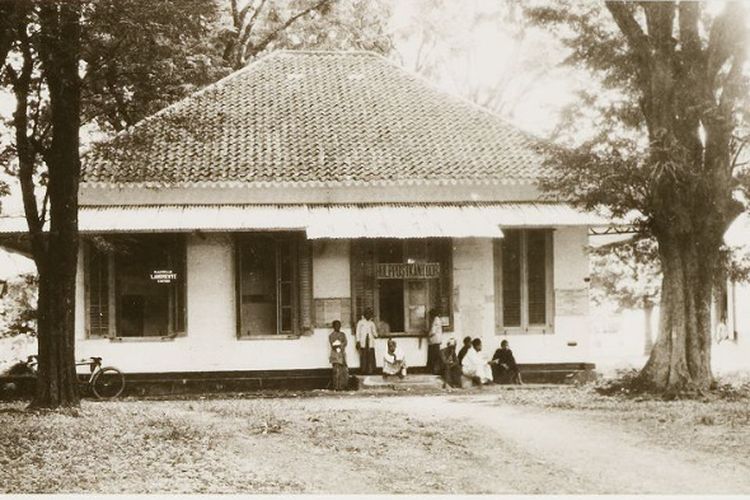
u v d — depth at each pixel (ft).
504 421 58.65
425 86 104.37
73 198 64.54
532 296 91.15
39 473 41.57
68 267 64.39
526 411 63.93
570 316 91.09
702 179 71.67
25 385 84.28
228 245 88.43
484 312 90.17
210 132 89.66
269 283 89.04
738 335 104.47
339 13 131.23
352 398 79.00
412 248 89.51
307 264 88.79
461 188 90.27
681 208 71.87
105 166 88.02
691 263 72.69
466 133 96.58
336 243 89.35
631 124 75.10
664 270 73.41
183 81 91.66
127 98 75.92
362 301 88.89
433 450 48.01
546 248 91.20
